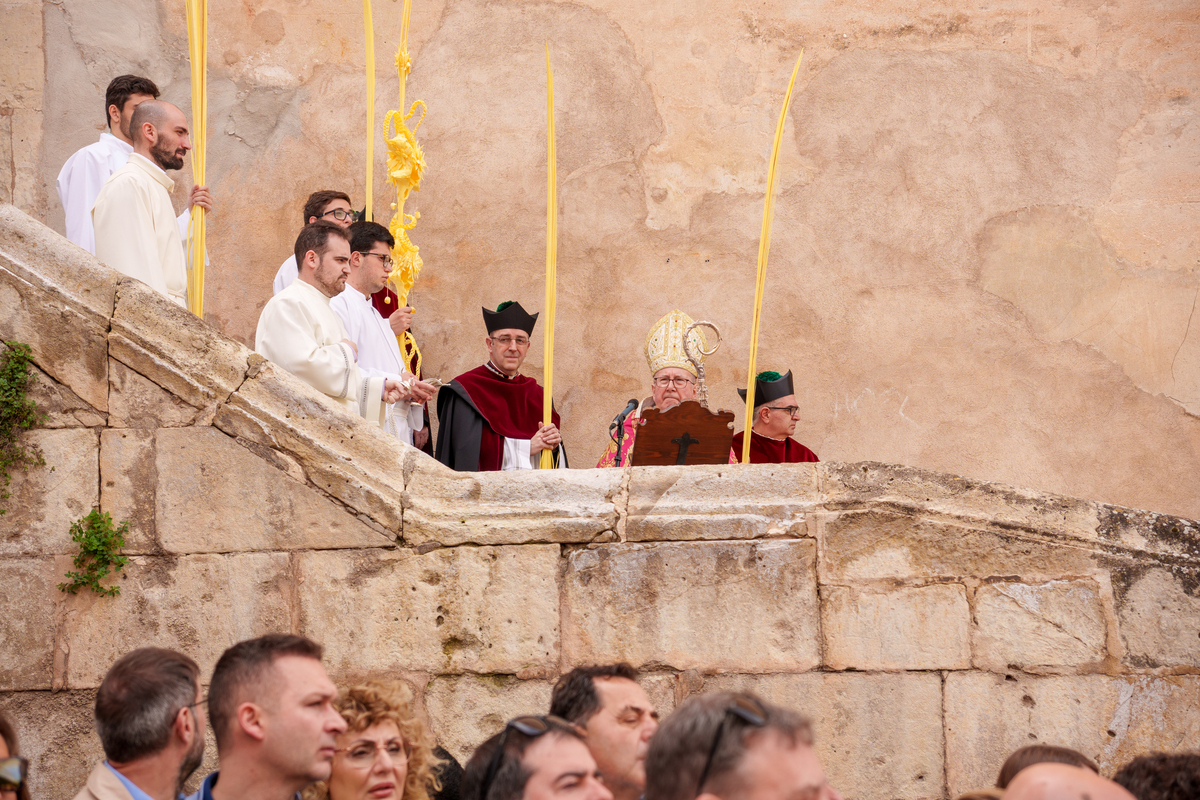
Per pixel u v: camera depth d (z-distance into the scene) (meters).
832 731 14.10
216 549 14.65
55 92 23.77
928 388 23.16
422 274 23.81
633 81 24.30
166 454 14.84
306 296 17.61
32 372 15.01
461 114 24.33
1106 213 23.41
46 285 15.17
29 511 14.74
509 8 24.55
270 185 24.02
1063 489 22.67
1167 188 23.31
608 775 10.59
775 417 20.45
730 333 23.47
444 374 23.53
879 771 14.01
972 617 14.23
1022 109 23.81
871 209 23.75
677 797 7.32
